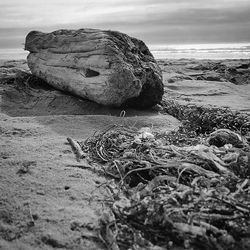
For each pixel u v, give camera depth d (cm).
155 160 342
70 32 636
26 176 338
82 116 541
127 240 238
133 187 324
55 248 237
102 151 393
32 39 704
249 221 240
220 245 224
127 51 585
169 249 230
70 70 607
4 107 613
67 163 372
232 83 1163
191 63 1892
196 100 823
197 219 240
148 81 604
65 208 282
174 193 268
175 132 473
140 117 566
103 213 265
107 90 546
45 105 618
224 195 265
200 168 318
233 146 405
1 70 1116
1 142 431
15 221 264
